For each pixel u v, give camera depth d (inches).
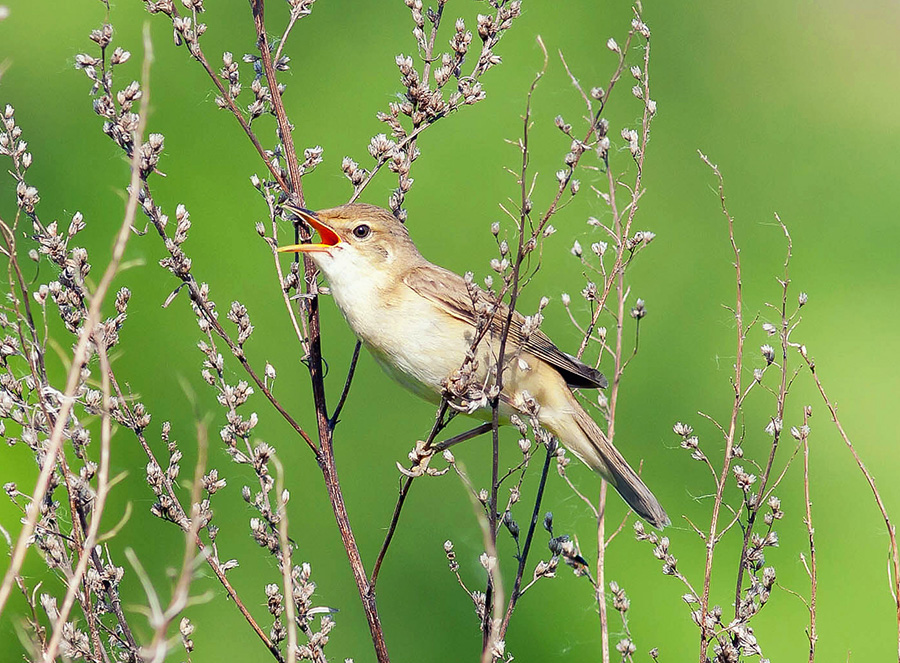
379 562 251.3
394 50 666.8
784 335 248.1
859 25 754.2
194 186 595.8
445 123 629.0
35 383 236.8
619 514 483.5
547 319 567.2
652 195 641.0
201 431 187.3
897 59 730.8
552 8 679.7
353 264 297.6
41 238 248.4
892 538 233.9
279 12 669.3
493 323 286.2
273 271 575.2
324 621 246.1
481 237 602.2
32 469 430.3
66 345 454.3
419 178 615.5
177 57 641.6
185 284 260.1
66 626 225.9
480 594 239.5
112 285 546.6
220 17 666.8
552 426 302.0
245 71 643.5
